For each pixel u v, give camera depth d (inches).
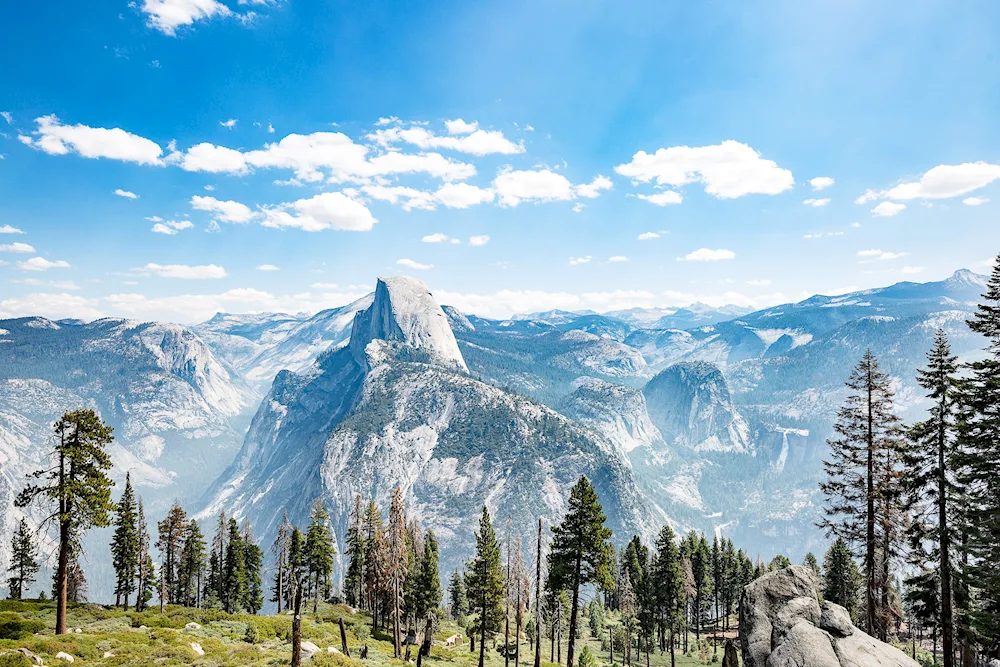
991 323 1019.3
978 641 1147.3
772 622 854.5
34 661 1210.6
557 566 1715.1
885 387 1202.0
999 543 1042.7
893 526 1202.6
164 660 1382.9
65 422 1488.7
